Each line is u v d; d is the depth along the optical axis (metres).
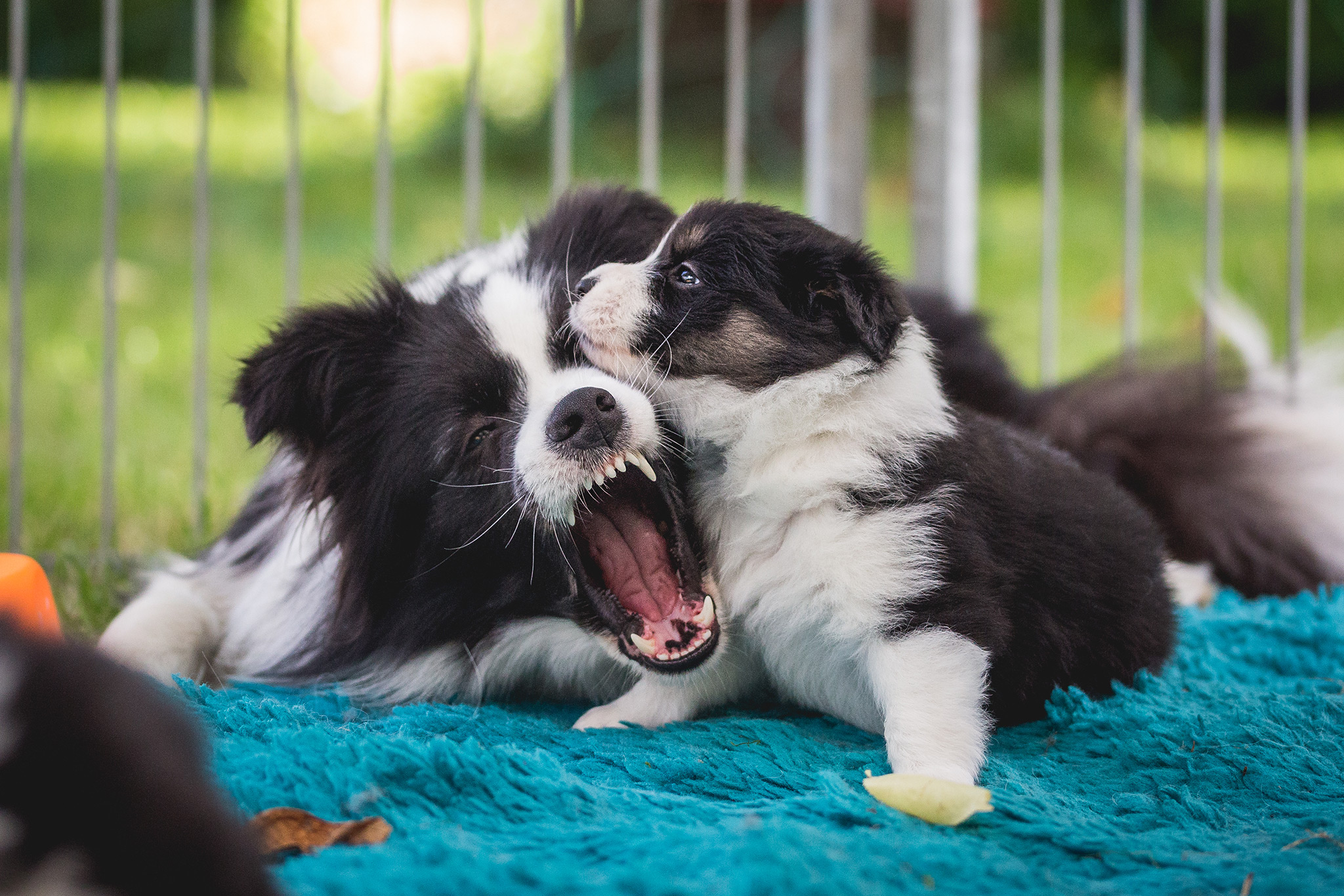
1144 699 3.05
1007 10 13.81
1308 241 10.23
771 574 2.94
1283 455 4.70
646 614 3.07
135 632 3.47
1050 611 3.01
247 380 3.13
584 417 2.82
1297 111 5.25
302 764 2.45
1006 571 2.89
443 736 2.64
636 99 12.98
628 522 3.20
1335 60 13.84
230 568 3.82
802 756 2.75
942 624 2.75
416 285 3.49
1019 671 2.97
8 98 13.20
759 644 3.08
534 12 13.27
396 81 13.43
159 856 1.52
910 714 2.63
